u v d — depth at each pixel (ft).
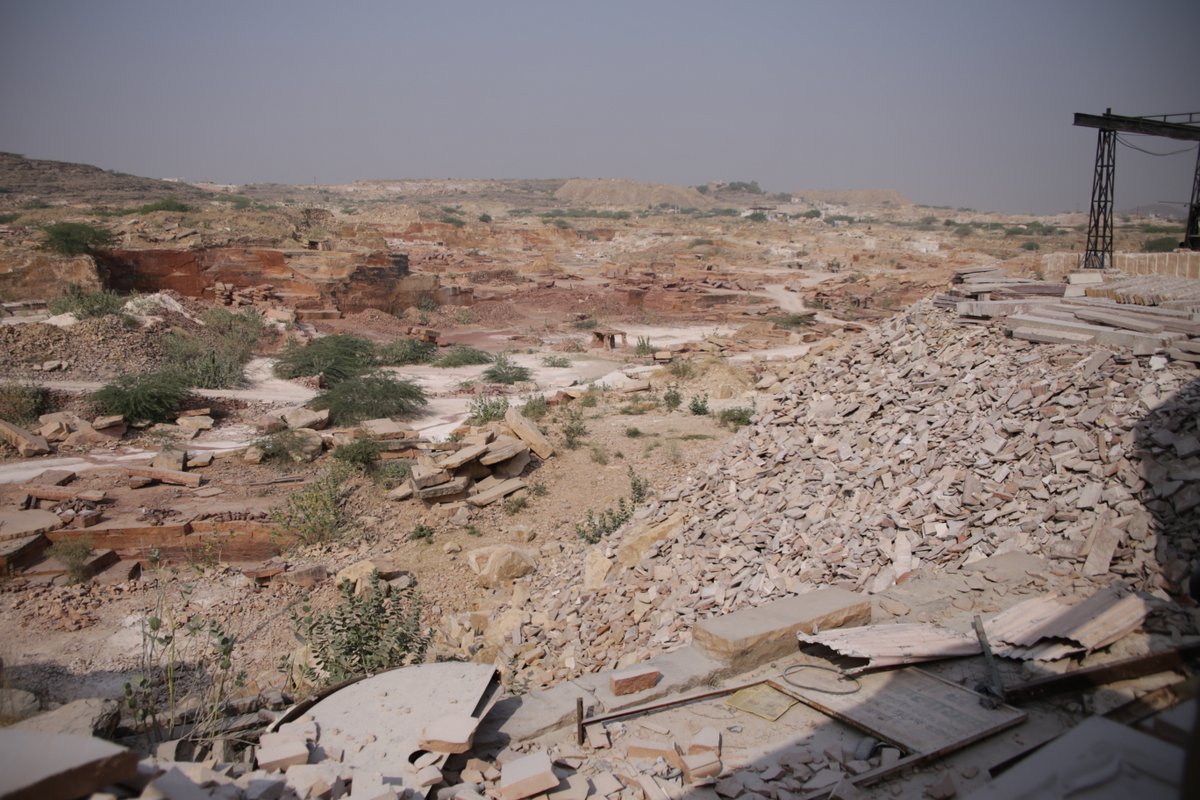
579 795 17.74
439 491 59.57
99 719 21.54
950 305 47.60
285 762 17.58
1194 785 8.25
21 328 96.22
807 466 37.83
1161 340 33.42
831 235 393.50
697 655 23.47
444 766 18.74
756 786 17.79
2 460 68.33
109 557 51.19
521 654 35.86
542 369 125.08
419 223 319.88
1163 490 25.81
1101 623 21.33
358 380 93.04
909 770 17.57
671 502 42.98
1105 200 88.48
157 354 102.63
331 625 32.58
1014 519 28.37
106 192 404.98
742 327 170.09
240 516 56.18
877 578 28.35
